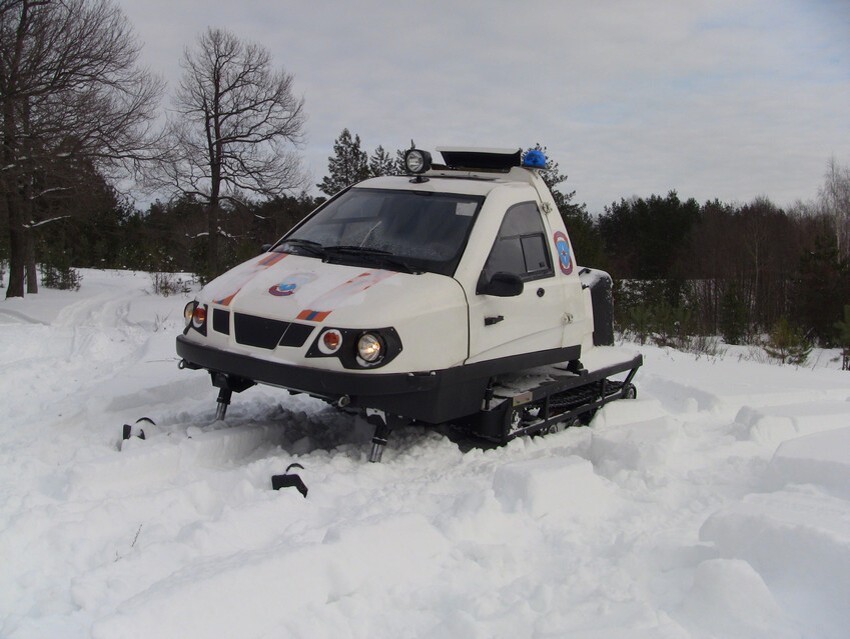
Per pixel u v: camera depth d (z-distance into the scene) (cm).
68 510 398
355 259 558
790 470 489
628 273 6012
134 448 495
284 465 490
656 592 341
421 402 508
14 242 2670
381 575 346
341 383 478
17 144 2342
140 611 278
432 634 301
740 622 307
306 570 325
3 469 479
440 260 546
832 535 339
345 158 4306
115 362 1063
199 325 555
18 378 924
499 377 630
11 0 2303
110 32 2484
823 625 305
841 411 704
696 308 3278
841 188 6075
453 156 695
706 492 489
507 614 313
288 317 505
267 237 4025
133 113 2586
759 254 5594
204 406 682
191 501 433
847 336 2091
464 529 397
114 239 4759
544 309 602
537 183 646
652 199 6725
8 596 322
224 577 304
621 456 549
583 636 282
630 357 732
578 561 374
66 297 2622
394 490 459
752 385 945
